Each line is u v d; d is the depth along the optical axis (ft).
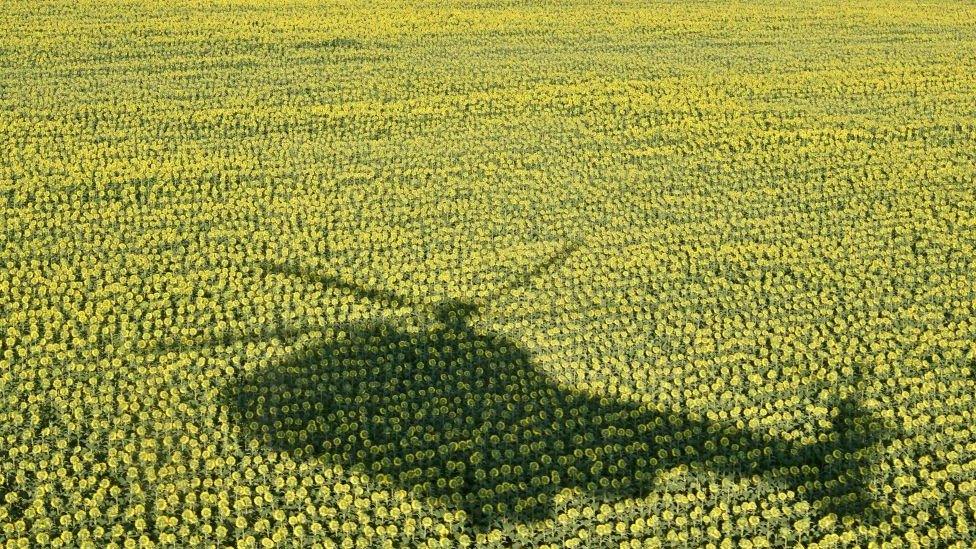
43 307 56.75
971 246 64.23
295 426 50.31
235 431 49.62
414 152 74.33
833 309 59.06
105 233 64.18
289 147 74.64
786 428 51.01
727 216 67.82
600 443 50.06
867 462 48.88
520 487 47.47
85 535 44.88
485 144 75.46
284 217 66.44
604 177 71.87
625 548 45.16
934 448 49.78
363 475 47.52
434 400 51.90
